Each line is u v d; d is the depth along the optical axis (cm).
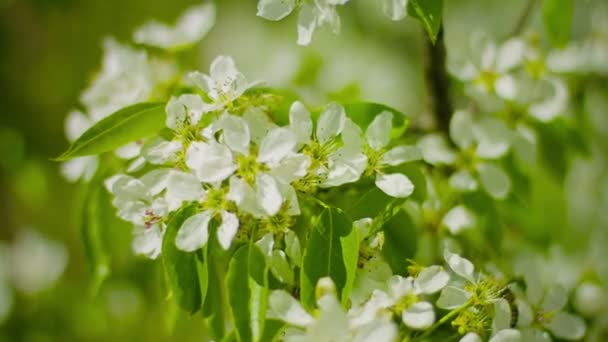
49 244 132
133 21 140
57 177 129
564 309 103
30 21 134
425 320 90
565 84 109
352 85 109
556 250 110
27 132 129
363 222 91
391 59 142
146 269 110
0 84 129
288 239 90
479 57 104
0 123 128
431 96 104
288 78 115
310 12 93
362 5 143
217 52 143
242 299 89
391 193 92
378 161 93
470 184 101
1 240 133
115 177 93
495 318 92
